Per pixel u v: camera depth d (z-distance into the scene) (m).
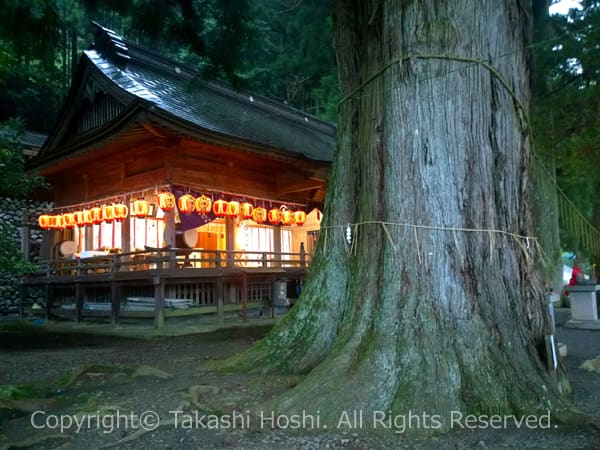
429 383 3.64
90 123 14.02
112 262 11.20
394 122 4.39
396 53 4.45
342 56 5.41
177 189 11.07
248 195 12.96
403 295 4.10
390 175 4.38
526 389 3.73
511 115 4.48
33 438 3.49
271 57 17.56
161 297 10.10
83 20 17.81
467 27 4.29
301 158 12.49
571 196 12.93
